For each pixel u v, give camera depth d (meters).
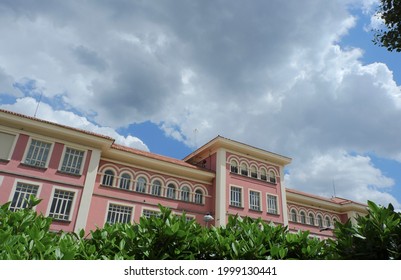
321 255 4.57
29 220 4.90
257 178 31.23
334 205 37.75
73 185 21.94
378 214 3.83
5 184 19.75
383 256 3.64
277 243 4.91
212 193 29.05
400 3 9.34
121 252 4.60
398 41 9.57
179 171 28.09
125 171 25.62
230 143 30.55
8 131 21.12
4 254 3.32
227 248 4.53
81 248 4.41
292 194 34.69
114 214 23.84
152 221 4.80
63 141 22.77
